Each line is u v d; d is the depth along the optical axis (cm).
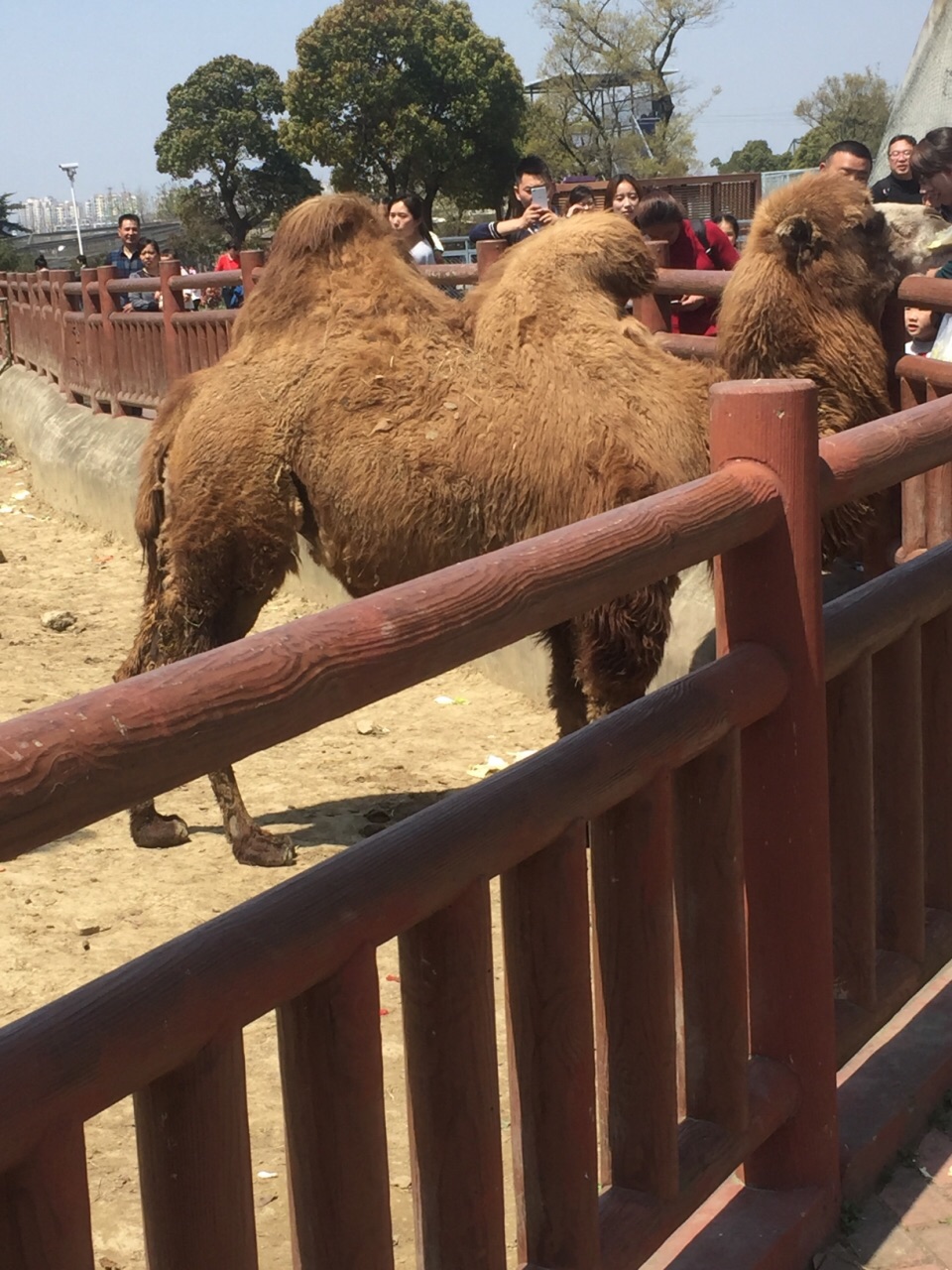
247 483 479
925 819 320
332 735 643
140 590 942
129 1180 313
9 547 1095
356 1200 168
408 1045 184
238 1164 152
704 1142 236
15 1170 131
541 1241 206
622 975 219
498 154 5300
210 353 1005
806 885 251
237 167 6381
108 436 1153
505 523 449
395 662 167
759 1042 258
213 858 505
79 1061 133
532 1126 203
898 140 780
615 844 215
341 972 162
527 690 683
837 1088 284
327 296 477
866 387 454
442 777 588
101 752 133
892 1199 279
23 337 1670
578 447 432
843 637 264
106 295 1178
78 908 455
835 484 253
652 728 211
